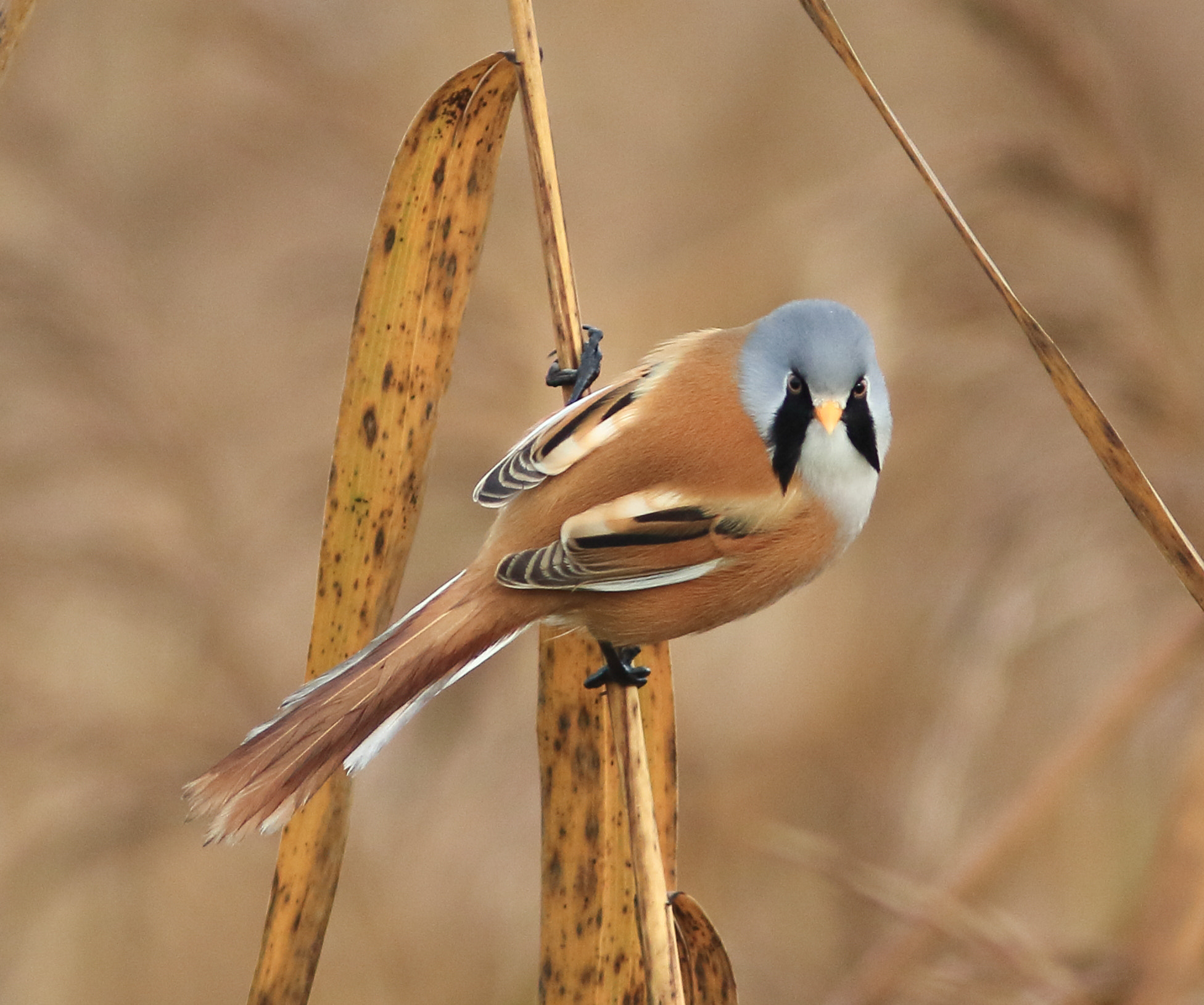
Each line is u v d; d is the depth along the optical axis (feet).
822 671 37.99
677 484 23.70
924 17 47.98
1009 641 31.58
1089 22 36.91
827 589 38.60
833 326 24.53
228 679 36.06
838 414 24.30
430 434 21.97
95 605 36.17
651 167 50.11
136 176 42.16
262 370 39.37
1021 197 33.91
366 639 21.97
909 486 34.27
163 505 36.42
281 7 42.80
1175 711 31.68
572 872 22.07
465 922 34.45
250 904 37.73
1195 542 31.78
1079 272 33.94
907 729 35.83
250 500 37.65
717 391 24.62
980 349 33.60
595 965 21.89
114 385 36.37
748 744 37.42
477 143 21.93
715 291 38.55
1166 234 36.42
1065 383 19.15
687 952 21.15
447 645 22.09
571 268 23.41
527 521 23.38
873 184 34.37
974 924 29.53
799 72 50.90
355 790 36.40
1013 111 37.29
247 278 40.96
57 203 39.27
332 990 34.58
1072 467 32.35
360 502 21.83
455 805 34.71
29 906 34.71
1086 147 33.58
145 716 35.35
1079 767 29.50
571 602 23.02
